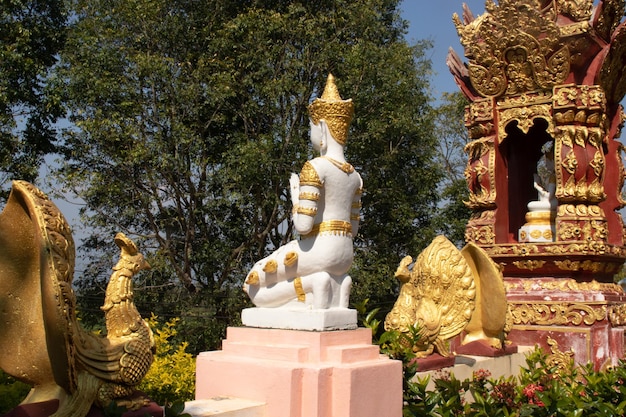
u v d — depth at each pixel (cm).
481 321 768
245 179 1419
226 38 1508
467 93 999
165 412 390
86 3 1551
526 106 925
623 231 947
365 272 1522
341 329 502
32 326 384
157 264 1440
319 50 1535
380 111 1524
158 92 1494
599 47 884
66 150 1512
